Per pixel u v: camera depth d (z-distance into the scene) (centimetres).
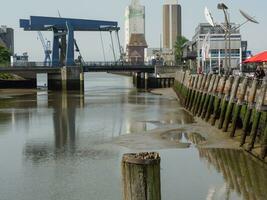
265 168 2233
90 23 11188
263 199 1748
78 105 6469
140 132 3653
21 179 2208
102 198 1875
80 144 3167
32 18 10906
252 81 2809
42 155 2795
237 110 2969
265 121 2448
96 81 18475
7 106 6366
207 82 4356
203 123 4062
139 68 11519
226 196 1792
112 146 3055
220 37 9300
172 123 4178
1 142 3303
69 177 2225
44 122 4456
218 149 2766
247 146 2642
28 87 11312
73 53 10825
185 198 1780
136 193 655
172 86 11138
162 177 2111
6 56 16188
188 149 2831
